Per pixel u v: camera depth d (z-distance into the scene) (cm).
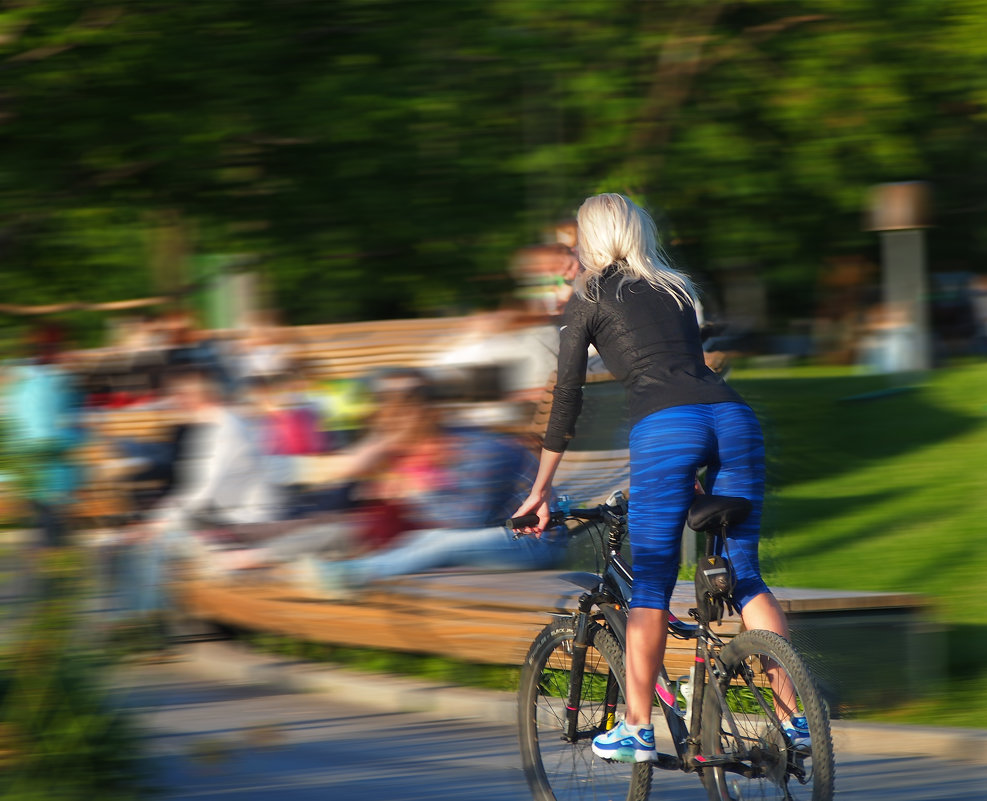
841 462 3797
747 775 1380
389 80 3222
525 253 2611
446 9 3266
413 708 2019
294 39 3038
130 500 2342
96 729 1583
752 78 4825
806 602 1877
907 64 5044
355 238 3434
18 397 1697
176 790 1633
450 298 3612
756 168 4856
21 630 1577
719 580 1393
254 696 2108
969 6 4956
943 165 6556
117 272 3164
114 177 2961
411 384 2342
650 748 1438
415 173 3444
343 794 1622
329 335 3111
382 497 2319
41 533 1617
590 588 1574
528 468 2302
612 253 1494
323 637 2205
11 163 2783
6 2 2508
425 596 2131
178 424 2686
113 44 2681
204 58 2833
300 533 2281
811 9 4838
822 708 1295
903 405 4556
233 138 2994
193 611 2394
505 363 2386
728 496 1421
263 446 2434
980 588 2581
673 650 1784
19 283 3048
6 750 1544
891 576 2705
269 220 3300
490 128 3559
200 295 3356
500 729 1902
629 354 1453
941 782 1622
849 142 4984
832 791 1287
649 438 1424
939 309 6919
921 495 3359
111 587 1648
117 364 3108
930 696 1920
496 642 2009
